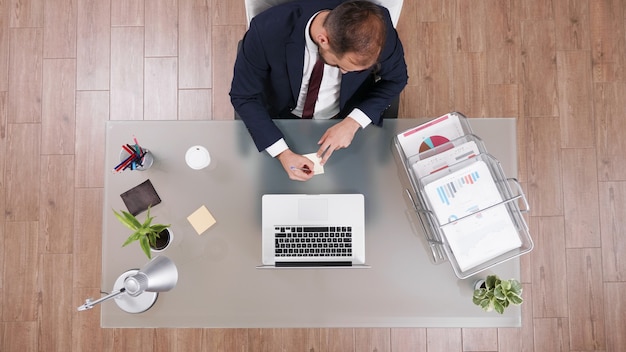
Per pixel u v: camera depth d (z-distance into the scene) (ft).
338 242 5.36
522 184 7.94
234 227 5.45
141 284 4.66
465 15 8.13
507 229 5.13
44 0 8.15
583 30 8.10
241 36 8.12
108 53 8.13
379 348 7.71
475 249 5.14
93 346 7.73
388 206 5.45
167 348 7.73
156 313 5.33
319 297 5.36
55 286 7.80
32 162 8.00
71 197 7.95
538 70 8.07
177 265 5.39
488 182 5.11
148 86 8.11
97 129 8.05
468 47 8.10
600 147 7.99
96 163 8.00
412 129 5.40
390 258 5.39
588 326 7.73
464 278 5.22
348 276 5.37
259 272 5.39
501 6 8.13
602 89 8.04
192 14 8.15
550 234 7.86
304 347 7.73
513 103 8.04
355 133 5.49
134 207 5.41
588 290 7.77
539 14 8.12
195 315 5.34
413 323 5.33
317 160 5.47
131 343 7.73
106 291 5.36
